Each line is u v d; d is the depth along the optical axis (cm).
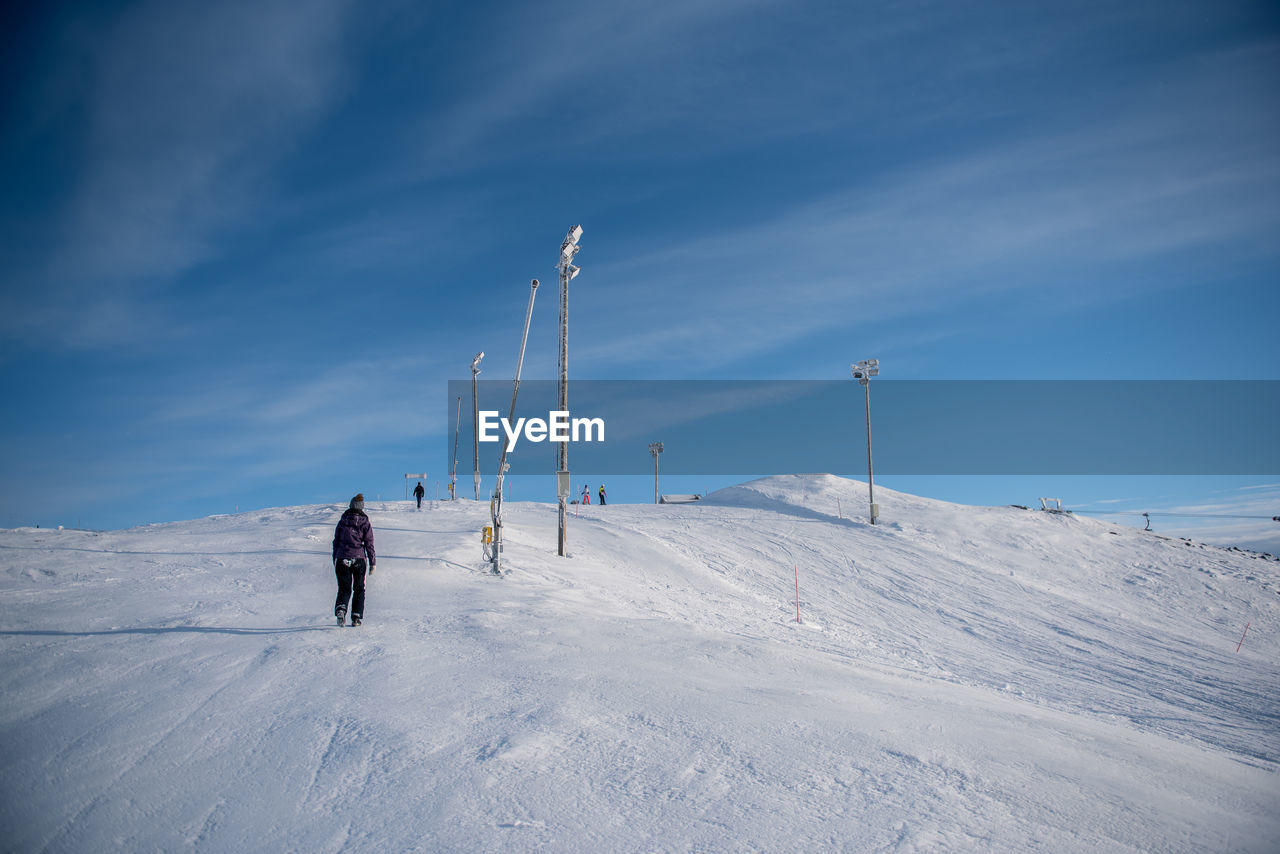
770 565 3017
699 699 646
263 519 3127
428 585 1459
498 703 637
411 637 926
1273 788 546
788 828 411
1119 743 626
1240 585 3434
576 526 3262
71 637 962
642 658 809
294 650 864
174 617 1111
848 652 1411
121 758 559
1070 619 2681
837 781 477
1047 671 1900
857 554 3406
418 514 3209
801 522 4162
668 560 2705
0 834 446
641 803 443
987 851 393
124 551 1847
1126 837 420
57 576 1489
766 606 2261
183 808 472
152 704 684
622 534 3097
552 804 443
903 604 2661
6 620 1077
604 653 830
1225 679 1977
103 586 1396
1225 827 445
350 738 570
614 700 639
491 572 1703
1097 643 2353
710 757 513
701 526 3838
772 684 717
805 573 2953
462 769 496
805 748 532
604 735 554
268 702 677
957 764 513
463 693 671
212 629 1005
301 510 3509
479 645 873
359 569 1011
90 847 426
